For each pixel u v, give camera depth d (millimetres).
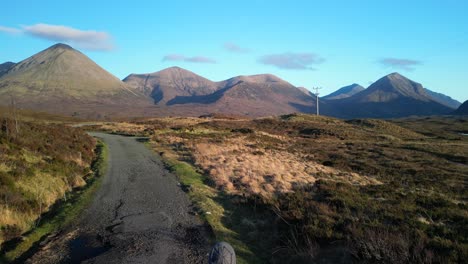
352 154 38156
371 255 7129
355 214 10664
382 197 14203
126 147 31516
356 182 19688
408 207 12102
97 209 11758
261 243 9320
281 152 34344
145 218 10859
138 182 16062
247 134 49656
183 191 14430
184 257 8148
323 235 8508
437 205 13031
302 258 7906
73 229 9914
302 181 17547
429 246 7504
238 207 12422
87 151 24484
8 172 12180
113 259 7961
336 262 7461
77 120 98562
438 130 97938
